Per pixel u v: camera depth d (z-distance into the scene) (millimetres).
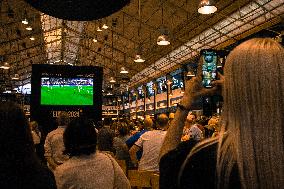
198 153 848
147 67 32281
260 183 791
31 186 1083
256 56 859
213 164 827
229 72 889
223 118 899
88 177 2352
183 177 848
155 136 4906
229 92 879
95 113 6703
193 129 7734
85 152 2389
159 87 32781
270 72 845
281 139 818
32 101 6531
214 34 20812
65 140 2426
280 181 792
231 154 823
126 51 30562
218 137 875
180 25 21375
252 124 827
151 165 4875
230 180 802
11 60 33969
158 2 19219
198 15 19172
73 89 6637
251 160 800
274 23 15312
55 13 1224
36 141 7617
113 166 2432
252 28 16750
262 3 15906
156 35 24391
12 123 1106
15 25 23594
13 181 1067
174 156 890
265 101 832
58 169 2400
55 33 30938
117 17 22734
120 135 7559
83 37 29500
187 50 24656
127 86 42688
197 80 1049
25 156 1106
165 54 26984
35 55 34344
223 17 18391
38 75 6531
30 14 22141
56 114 6590
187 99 1030
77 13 1228
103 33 27641
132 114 40938
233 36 18438
